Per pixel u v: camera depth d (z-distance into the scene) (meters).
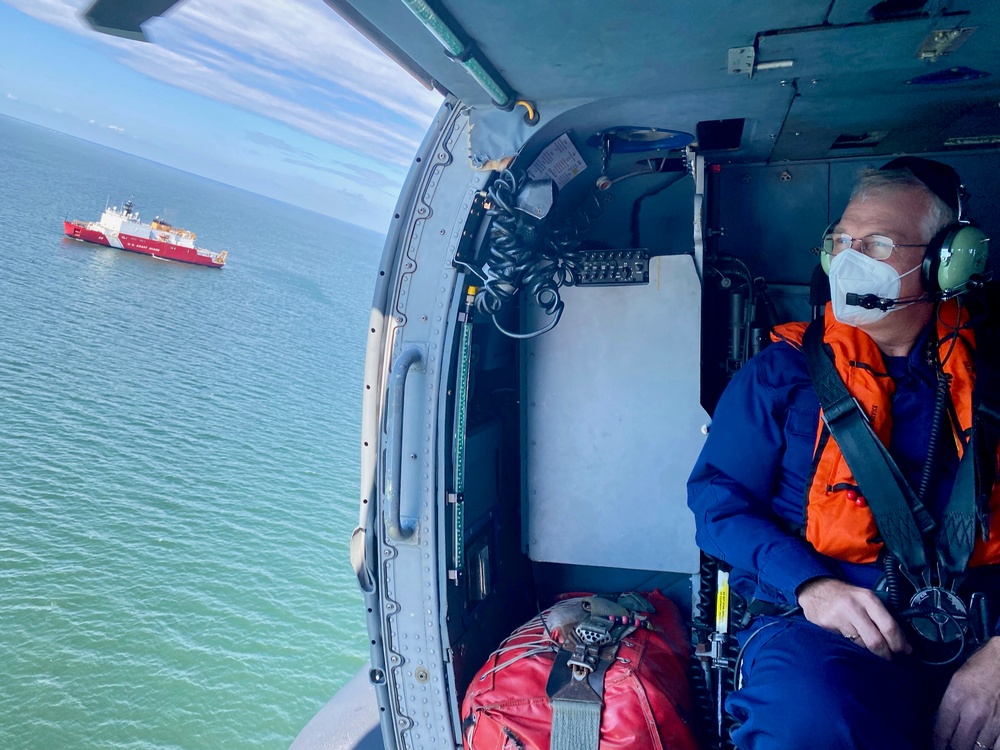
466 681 1.87
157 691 14.36
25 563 18.92
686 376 2.08
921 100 1.73
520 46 1.35
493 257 1.75
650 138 2.10
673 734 1.52
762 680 1.28
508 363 2.32
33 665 14.70
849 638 1.22
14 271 50.91
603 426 2.14
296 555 21.94
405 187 1.75
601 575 2.41
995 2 1.14
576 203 2.54
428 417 1.72
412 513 1.75
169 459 28.58
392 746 1.84
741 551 1.41
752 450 1.52
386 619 1.79
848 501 1.36
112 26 1.35
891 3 1.16
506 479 2.30
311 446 33.31
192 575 19.47
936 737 1.16
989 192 2.32
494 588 2.13
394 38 1.34
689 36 1.30
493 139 1.69
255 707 14.27
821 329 1.52
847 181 2.48
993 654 1.16
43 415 30.72
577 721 1.51
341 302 71.88
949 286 1.33
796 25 1.25
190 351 44.69
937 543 1.31
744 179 2.57
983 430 1.33
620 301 2.11
